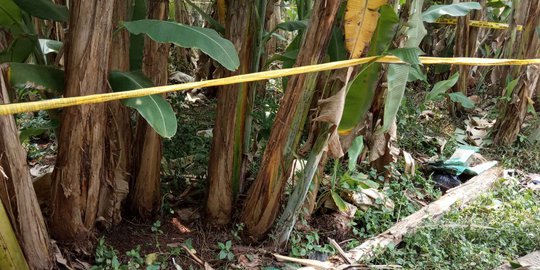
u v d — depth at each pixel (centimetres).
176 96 372
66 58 169
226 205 232
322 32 182
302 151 208
